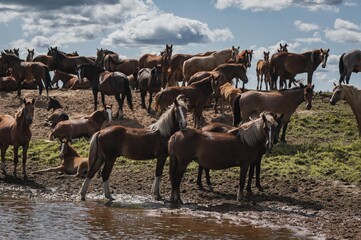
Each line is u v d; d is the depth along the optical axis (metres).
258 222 12.70
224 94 22.20
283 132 20.12
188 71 27.41
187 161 14.13
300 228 12.26
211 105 24.98
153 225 12.26
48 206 13.97
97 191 15.94
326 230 12.13
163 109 20.95
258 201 14.64
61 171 17.86
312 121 23.20
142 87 24.25
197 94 20.98
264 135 13.81
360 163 17.89
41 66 26.77
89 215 13.08
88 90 29.78
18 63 27.11
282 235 11.66
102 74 23.47
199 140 14.05
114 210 13.66
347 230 12.10
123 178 17.22
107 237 11.22
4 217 12.69
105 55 33.84
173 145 14.19
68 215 13.03
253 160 14.31
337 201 14.58
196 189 15.85
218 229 12.02
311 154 18.75
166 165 18.25
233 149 14.05
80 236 11.25
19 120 16.97
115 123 22.61
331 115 23.83
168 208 13.96
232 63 26.14
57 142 20.89
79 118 20.91
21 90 29.89
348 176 16.56
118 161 18.89
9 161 19.48
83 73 23.59
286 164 17.64
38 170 18.19
